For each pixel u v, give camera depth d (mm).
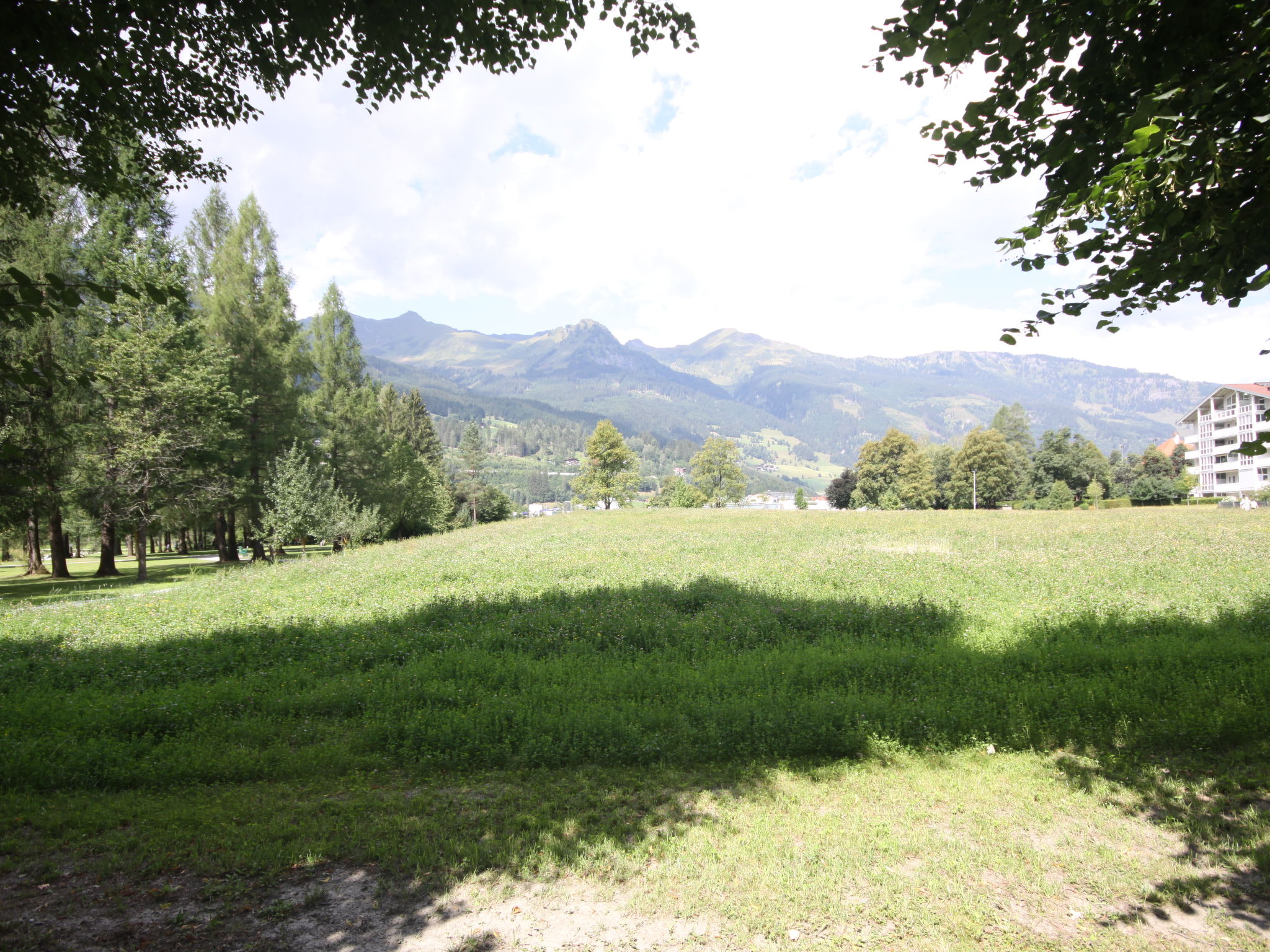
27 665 10289
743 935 3686
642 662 9531
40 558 33031
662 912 3893
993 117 5000
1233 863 4332
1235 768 5664
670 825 4883
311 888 4168
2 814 5117
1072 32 4402
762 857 4449
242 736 6949
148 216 26578
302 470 29359
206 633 12531
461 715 6977
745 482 96062
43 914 3893
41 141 6492
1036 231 5398
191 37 7160
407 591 16922
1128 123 4078
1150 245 5117
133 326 25891
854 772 5816
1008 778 5668
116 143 7848
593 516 54469
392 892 4105
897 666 8672
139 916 3877
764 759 6105
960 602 14070
